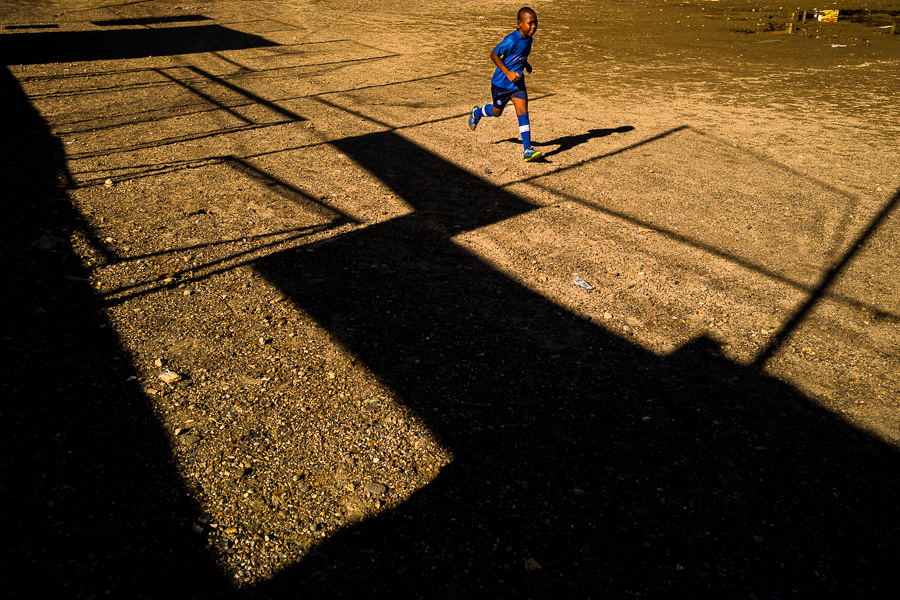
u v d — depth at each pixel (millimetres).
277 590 2250
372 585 2285
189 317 3910
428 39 15258
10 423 2928
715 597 2303
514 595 2273
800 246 5223
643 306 4273
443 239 5156
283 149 7289
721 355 3768
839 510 2701
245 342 3686
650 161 7203
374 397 3271
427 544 2467
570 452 2961
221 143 7418
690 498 2734
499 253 4957
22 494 2562
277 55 13109
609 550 2477
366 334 3812
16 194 5602
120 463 2762
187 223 5242
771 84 10930
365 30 16484
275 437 2971
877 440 3113
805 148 7699
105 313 3898
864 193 6348
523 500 2691
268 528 2504
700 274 4734
